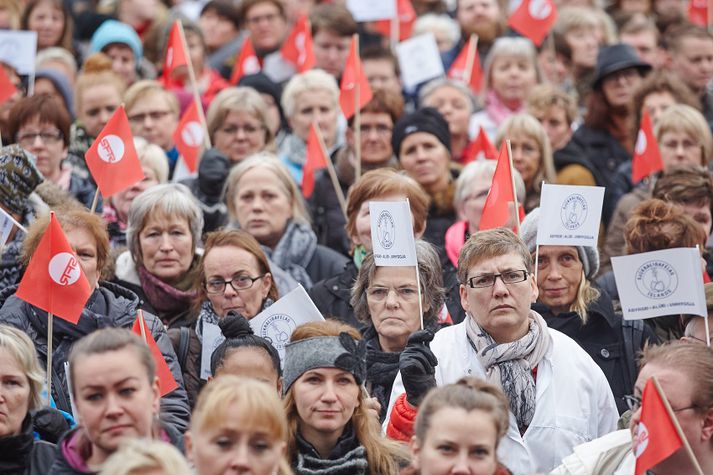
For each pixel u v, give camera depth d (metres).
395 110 31.38
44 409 19.41
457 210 27.39
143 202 24.78
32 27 38.41
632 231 23.52
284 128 35.56
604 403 20.62
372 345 22.50
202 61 37.47
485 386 17.52
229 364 20.50
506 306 20.17
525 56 35.69
